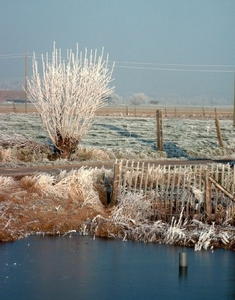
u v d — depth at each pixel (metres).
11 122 40.47
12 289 10.95
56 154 27.00
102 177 18.22
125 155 28.55
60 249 13.78
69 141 26.14
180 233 14.51
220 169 19.23
